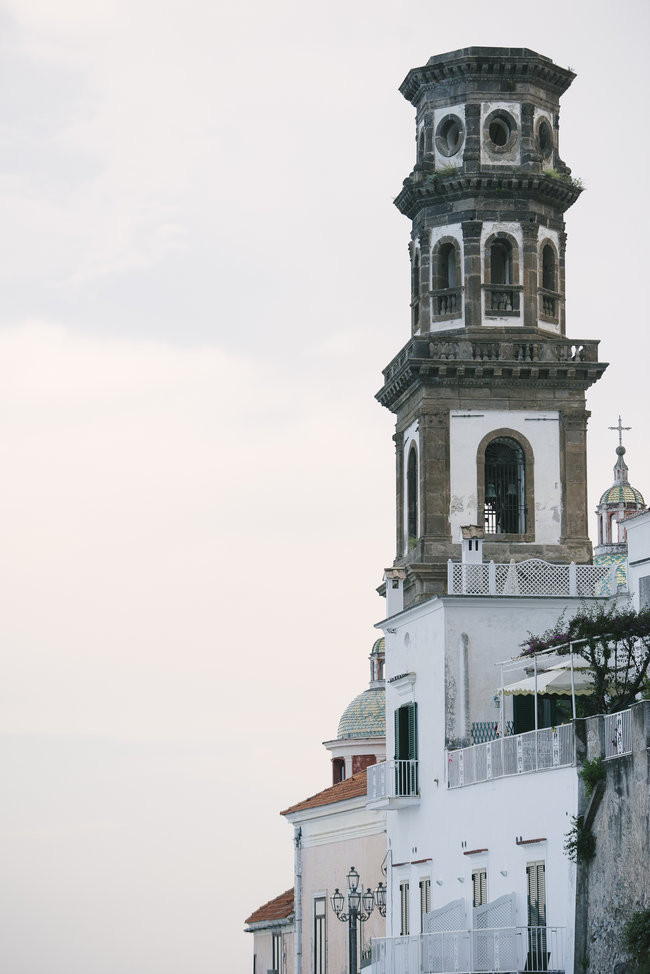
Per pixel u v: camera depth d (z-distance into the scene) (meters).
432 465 105.25
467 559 97.12
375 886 114.69
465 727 92.88
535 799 78.81
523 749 80.69
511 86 109.38
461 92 109.44
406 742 98.81
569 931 73.56
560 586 96.44
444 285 109.19
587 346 106.69
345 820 121.56
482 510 105.38
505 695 91.06
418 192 109.19
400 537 110.31
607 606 94.50
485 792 85.50
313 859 129.38
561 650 83.31
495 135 109.62
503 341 106.06
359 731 166.25
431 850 93.56
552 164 110.06
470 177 107.75
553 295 109.06
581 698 84.25
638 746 68.56
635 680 80.44
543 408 106.31
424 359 105.06
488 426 105.88
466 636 93.75
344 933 120.88
